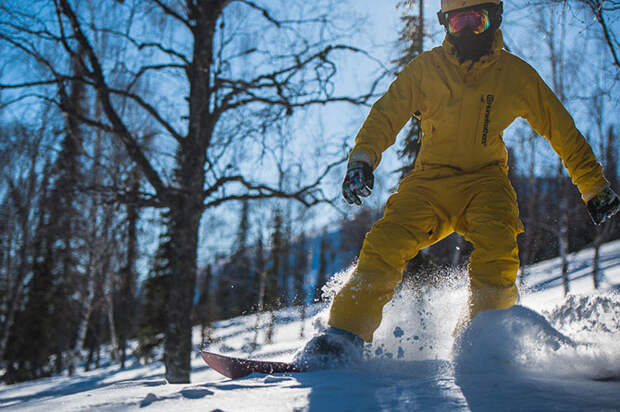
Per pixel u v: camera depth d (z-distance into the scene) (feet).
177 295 27.91
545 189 44.32
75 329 86.99
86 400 4.52
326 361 5.39
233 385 4.63
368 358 5.72
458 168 7.22
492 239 6.51
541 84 7.31
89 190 29.48
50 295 84.33
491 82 7.18
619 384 4.37
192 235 28.45
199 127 28.68
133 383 5.90
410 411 3.51
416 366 5.34
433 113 7.37
